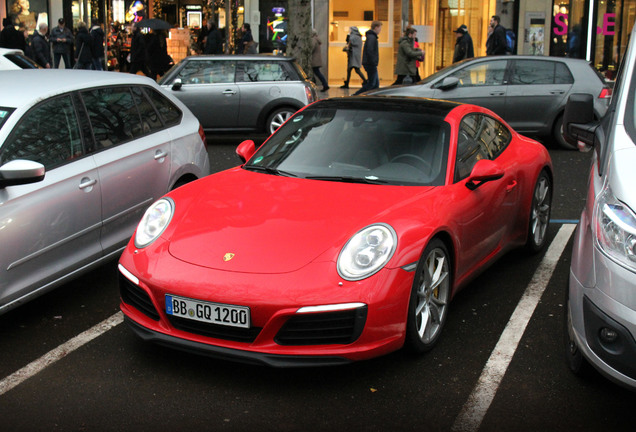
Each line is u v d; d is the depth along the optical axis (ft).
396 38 71.05
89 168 16.06
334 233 12.73
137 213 17.62
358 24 70.95
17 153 14.60
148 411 11.69
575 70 39.14
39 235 14.57
